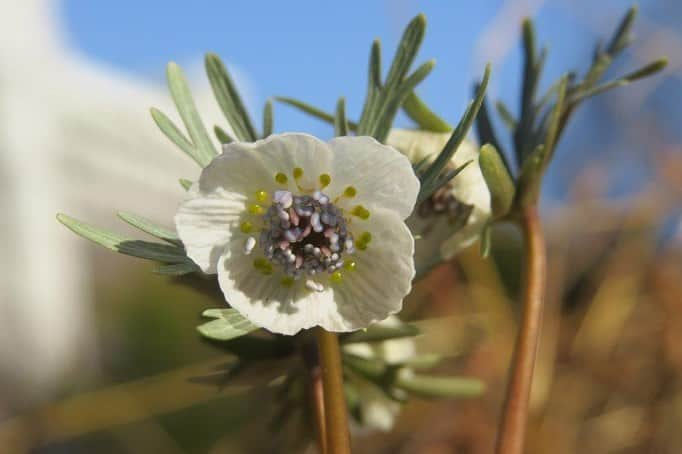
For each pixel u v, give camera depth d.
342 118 0.16
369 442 0.39
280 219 0.15
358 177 0.15
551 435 0.38
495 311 0.37
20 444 0.37
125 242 0.15
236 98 0.16
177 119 0.70
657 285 0.41
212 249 0.15
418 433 0.38
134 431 0.43
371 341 0.16
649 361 0.40
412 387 0.18
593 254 0.43
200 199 0.15
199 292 0.16
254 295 0.15
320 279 0.15
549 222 0.42
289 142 0.15
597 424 0.39
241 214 0.15
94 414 0.37
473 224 0.17
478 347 0.37
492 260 0.38
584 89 0.17
